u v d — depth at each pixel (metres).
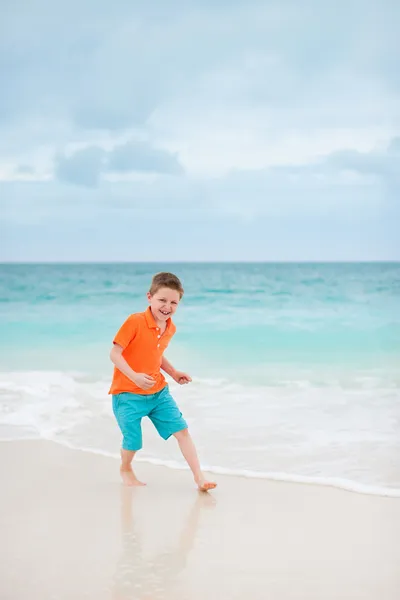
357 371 7.63
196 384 6.96
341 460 4.50
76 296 14.97
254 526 3.42
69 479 4.22
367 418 5.59
